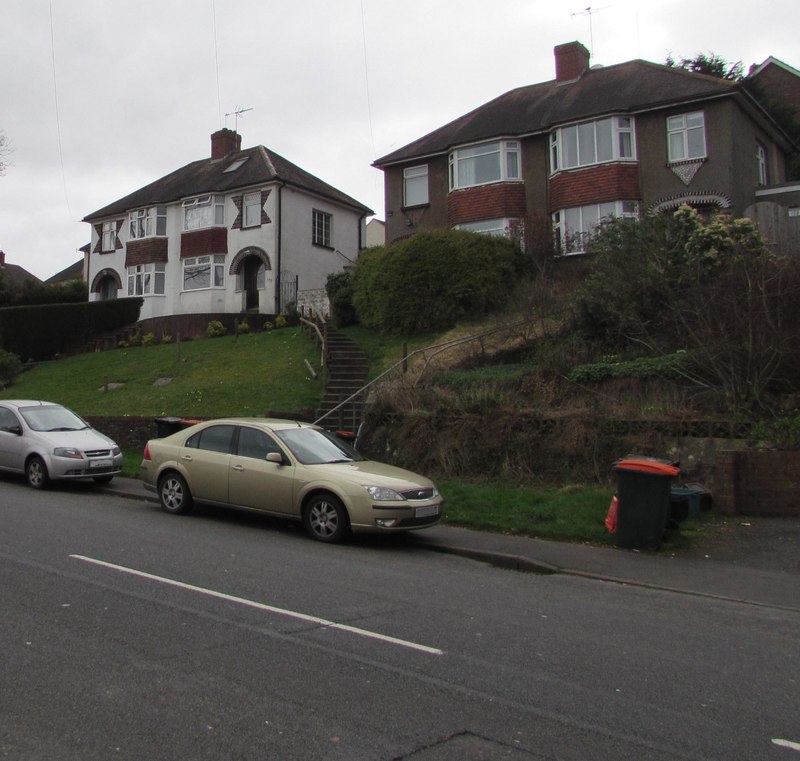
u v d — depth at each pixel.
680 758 3.99
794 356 12.21
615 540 9.66
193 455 11.20
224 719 4.24
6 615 6.00
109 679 4.75
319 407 17.14
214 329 28.59
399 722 4.29
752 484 10.85
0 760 3.70
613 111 24.59
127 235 36.81
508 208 26.72
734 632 6.47
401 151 29.98
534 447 12.70
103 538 9.25
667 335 14.82
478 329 19.62
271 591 7.07
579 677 5.14
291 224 33.81
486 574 8.45
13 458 14.02
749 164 25.12
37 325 31.14
